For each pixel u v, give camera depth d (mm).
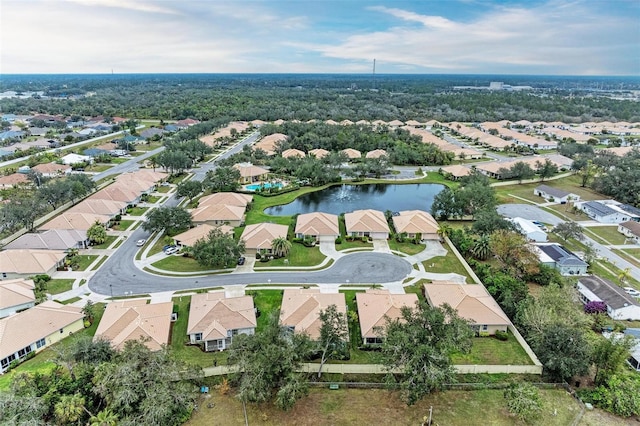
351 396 46469
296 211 109688
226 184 120875
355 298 65875
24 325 53938
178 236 84875
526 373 50500
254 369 41688
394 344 44906
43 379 44406
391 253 83125
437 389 46250
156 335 54094
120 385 39875
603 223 101000
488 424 42812
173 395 41562
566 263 74938
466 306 60531
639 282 72500
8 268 69250
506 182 135250
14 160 150625
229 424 42219
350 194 127375
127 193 108375
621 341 48219
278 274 73812
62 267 74625
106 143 174250
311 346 47062
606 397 44906
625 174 119750
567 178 141625
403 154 160375
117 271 73812
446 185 134625
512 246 73250
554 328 50562
